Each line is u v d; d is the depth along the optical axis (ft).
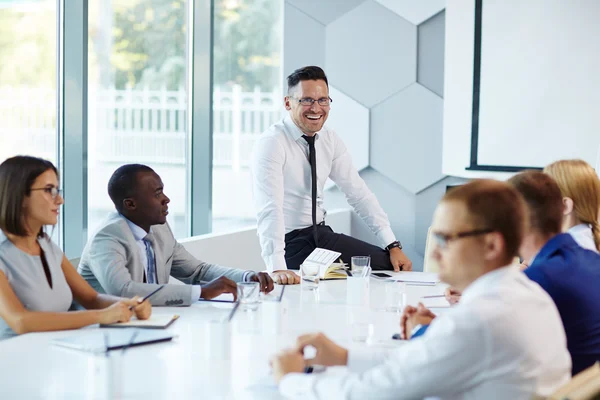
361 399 4.22
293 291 8.74
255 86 17.66
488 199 4.27
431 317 6.25
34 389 4.82
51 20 12.01
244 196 17.37
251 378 5.12
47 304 6.97
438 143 17.80
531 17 16.46
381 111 18.20
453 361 4.02
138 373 5.23
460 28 17.11
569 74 16.26
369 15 18.11
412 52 17.85
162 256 8.93
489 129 17.01
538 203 5.83
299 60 18.53
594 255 5.99
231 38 16.84
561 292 5.62
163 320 6.84
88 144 12.75
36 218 6.92
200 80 15.87
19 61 11.50
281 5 18.53
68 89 12.23
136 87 14.10
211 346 5.67
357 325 6.32
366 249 11.22
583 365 5.63
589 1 16.01
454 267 4.35
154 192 8.50
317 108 11.09
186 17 15.70
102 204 13.19
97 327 6.66
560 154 16.43
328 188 18.84
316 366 5.38
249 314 7.27
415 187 18.08
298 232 11.48
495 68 16.84
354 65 18.30
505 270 4.33
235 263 15.03
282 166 11.12
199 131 15.96
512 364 4.00
